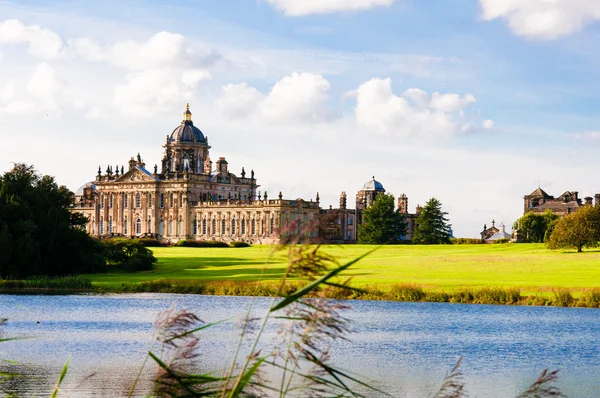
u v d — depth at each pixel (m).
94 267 130.00
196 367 47.00
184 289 101.81
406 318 77.31
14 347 57.25
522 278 114.00
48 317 74.56
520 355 57.31
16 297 93.69
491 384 47.25
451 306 88.19
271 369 46.78
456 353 58.22
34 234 123.06
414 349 59.19
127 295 97.56
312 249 16.12
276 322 70.81
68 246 126.62
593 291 91.69
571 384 47.47
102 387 43.75
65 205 148.50
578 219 174.00
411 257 161.50
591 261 144.75
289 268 16.02
